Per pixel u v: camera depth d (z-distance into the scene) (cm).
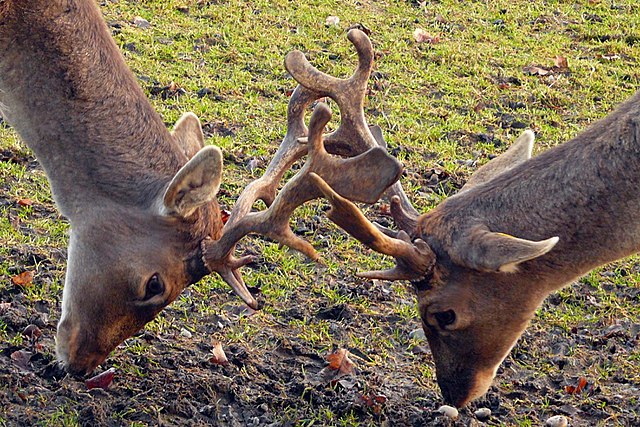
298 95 1127
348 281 1308
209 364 1122
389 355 1182
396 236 1050
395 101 1791
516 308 1063
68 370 1041
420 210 1469
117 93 1031
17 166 1467
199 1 2108
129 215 1008
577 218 1048
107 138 1019
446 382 1095
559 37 2153
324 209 1446
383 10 2209
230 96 1752
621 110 1069
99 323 1021
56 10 1011
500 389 1138
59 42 1011
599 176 1044
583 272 1077
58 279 1227
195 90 1755
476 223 1041
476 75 1931
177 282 1016
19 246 1280
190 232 1007
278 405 1076
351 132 1113
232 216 1038
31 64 1014
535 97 1859
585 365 1186
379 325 1230
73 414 1014
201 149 1008
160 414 1036
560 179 1054
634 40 2153
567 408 1109
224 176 1508
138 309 1016
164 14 2042
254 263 1321
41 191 1422
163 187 1011
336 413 1072
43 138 1028
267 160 1561
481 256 1005
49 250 1282
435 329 1070
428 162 1605
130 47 1870
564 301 1300
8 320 1139
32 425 996
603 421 1089
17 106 1029
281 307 1246
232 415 1054
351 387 1107
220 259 1015
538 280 1061
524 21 2216
